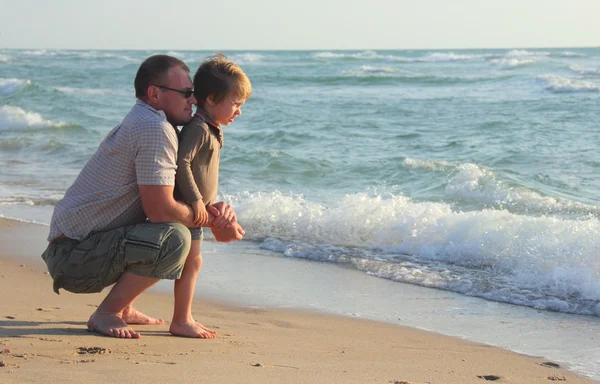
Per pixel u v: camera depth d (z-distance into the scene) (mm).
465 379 2830
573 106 19281
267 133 14531
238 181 9578
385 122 16891
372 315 4113
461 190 8562
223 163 10727
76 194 2975
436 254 5707
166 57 2994
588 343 3617
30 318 3309
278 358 2855
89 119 18672
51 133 15438
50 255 3014
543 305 4387
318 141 13797
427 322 3986
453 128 15383
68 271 2967
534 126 15133
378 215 6488
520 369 3119
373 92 28016
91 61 65438
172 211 2891
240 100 3066
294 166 10477
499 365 3168
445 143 13094
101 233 2938
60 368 2369
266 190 8945
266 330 3605
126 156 2865
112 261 2912
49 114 19531
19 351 2619
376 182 9383
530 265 5137
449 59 56312
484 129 15000
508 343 3600
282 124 16719
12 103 22938
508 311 4270
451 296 4609
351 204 6855
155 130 2836
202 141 2977
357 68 46906
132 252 2879
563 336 3750
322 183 9469
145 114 2887
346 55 71188
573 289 4684
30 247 5789
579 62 44344
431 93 26766
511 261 5309
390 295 4605
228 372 2469
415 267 5363
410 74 39781
